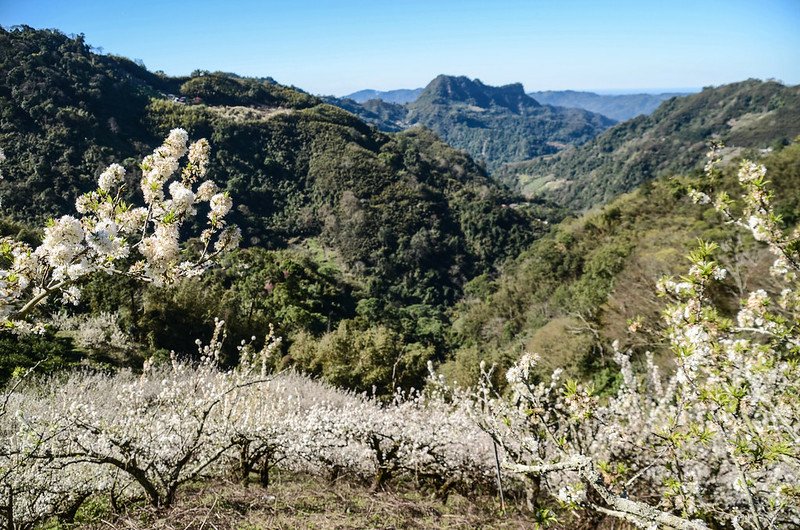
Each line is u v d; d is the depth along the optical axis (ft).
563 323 69.62
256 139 266.36
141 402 17.42
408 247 222.48
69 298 8.98
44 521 12.10
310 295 124.98
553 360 58.29
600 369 48.24
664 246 72.74
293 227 231.09
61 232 7.68
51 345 44.83
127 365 49.42
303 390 37.14
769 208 8.94
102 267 8.43
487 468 18.66
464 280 218.59
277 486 17.42
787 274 9.08
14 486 11.30
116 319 58.90
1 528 10.96
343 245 220.84
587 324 55.52
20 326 8.48
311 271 152.97
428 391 25.27
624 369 15.69
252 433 15.99
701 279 7.69
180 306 63.10
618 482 7.90
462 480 19.17
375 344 59.06
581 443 12.73
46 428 12.02
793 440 8.02
